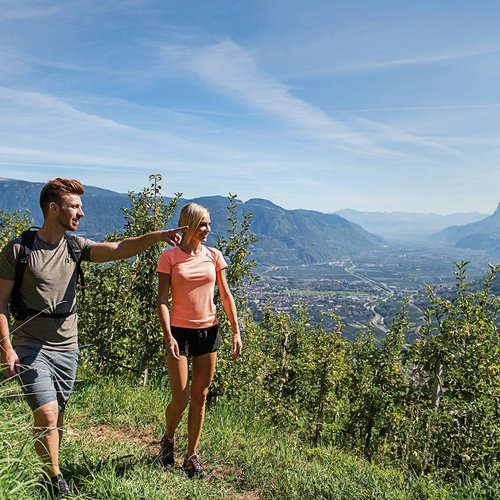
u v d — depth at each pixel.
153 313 8.32
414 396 10.66
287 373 12.76
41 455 3.06
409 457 6.11
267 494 3.95
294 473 4.26
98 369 8.35
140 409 5.72
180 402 4.07
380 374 12.37
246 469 4.33
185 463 4.13
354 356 14.68
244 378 9.05
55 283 3.27
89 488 3.30
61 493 3.03
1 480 2.60
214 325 4.14
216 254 4.28
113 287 8.80
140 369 8.34
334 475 4.39
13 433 3.09
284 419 8.37
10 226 10.40
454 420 7.24
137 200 8.58
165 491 3.53
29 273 3.17
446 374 9.55
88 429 5.00
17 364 3.09
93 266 9.08
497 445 6.90
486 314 9.38
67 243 3.41
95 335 8.75
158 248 8.27
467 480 4.49
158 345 8.29
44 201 3.29
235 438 5.11
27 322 3.23
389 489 4.14
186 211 4.07
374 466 5.17
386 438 10.45
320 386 12.96
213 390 8.05
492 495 4.05
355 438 11.71
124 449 4.40
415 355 9.93
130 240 3.70
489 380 8.91
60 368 3.32
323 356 12.88
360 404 12.24
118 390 6.45
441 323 9.74
